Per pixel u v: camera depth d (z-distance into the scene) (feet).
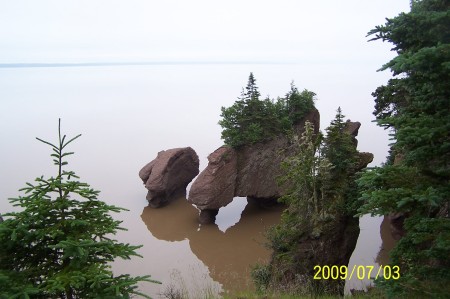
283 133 122.42
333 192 65.57
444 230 21.52
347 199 65.31
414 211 23.93
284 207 119.14
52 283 18.17
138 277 19.79
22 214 19.07
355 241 67.97
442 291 22.27
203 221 110.22
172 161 125.39
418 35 23.35
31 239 19.62
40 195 19.84
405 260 25.81
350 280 59.98
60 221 19.92
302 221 65.77
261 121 118.11
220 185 108.58
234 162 112.57
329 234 61.98
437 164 24.72
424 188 22.49
